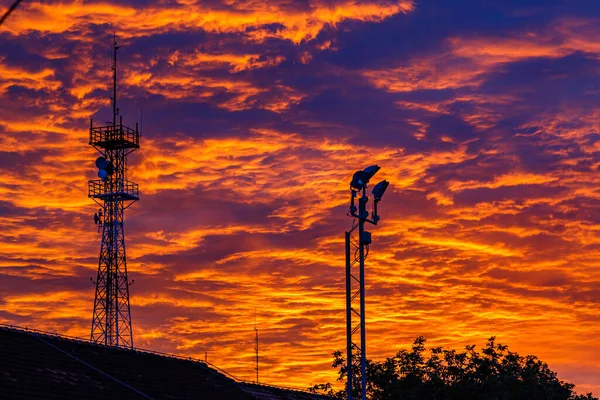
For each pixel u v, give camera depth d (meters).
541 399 82.44
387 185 46.31
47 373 40.41
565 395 83.44
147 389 43.91
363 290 46.03
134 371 45.50
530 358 85.12
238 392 49.69
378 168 46.19
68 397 38.81
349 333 46.22
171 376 47.12
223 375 51.66
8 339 42.12
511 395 81.69
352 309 46.31
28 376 39.09
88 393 40.19
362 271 46.34
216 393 47.84
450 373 83.88
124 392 42.28
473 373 83.69
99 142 84.56
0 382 37.25
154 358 48.66
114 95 86.31
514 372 84.25
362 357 45.91
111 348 46.97
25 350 41.78
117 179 84.25
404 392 81.81
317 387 75.38
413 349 84.62
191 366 50.25
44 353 42.50
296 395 56.31
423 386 82.44
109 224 82.88
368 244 46.47
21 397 36.69
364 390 45.44
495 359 84.56
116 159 84.62
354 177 46.06
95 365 43.91
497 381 82.69
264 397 51.84
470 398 82.31
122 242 82.81
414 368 83.75
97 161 84.44
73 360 43.31
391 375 82.88
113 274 81.81
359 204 46.09
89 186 84.06
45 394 38.03
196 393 46.47
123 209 83.81
